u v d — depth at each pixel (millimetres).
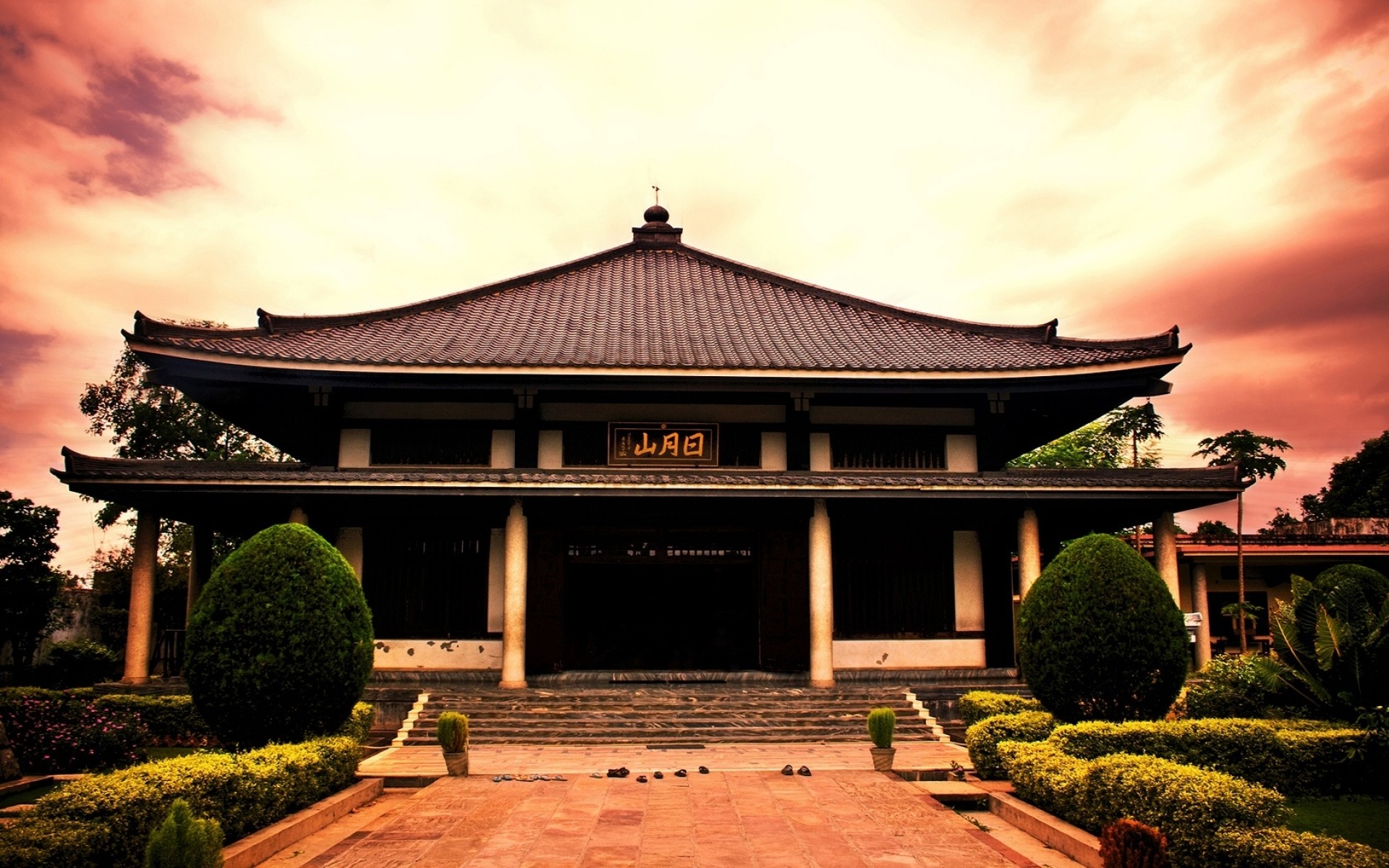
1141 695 12688
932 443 22375
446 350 21906
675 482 19438
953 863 8953
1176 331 20438
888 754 13758
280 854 9258
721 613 24094
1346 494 45000
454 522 21578
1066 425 25281
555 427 21859
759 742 16984
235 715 11586
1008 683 20359
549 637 21094
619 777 13297
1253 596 32125
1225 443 29438
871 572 21953
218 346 20094
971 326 24547
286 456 36531
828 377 20875
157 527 19812
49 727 13797
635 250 29688
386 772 13680
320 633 11766
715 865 8828
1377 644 13992
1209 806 8266
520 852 9273
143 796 8039
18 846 7039
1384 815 11188
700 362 21250
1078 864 9008
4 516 26359
